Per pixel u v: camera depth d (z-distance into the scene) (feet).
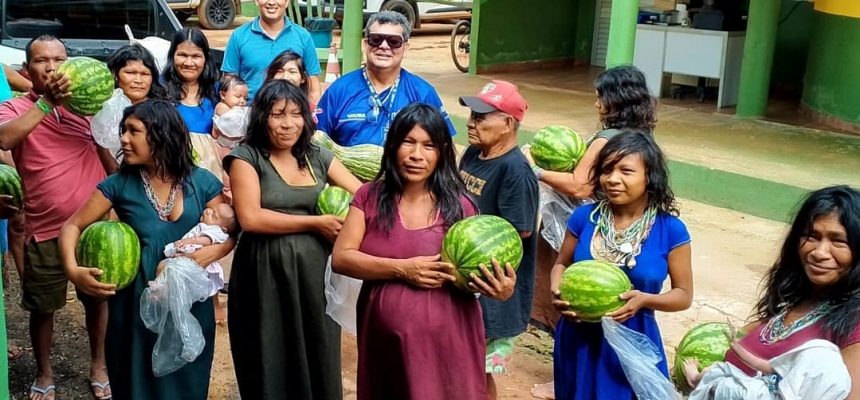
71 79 13.55
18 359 17.12
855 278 8.86
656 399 11.01
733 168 27.63
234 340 13.46
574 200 15.61
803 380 8.24
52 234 14.82
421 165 10.62
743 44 37.93
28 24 27.66
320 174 13.34
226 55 21.68
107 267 12.16
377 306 10.75
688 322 19.47
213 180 13.34
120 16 28.94
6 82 16.98
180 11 65.36
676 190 28.78
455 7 71.26
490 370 13.78
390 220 10.87
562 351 12.22
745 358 9.32
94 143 15.12
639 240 11.67
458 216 11.00
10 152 16.79
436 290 10.67
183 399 13.19
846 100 33.50
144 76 16.62
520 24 48.80
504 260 10.43
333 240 12.78
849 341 8.76
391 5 67.10
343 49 37.78
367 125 15.78
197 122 17.76
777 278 9.63
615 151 11.48
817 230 8.95
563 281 11.45
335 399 13.50
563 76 47.57
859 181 26.37
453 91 41.50
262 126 12.69
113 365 13.10
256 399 13.28
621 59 28.19
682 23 40.63
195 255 12.67
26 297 15.03
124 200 12.69
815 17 36.40
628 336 11.19
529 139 32.68
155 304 12.30
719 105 37.93
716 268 22.67
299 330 12.94
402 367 10.57
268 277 12.80
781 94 41.63
